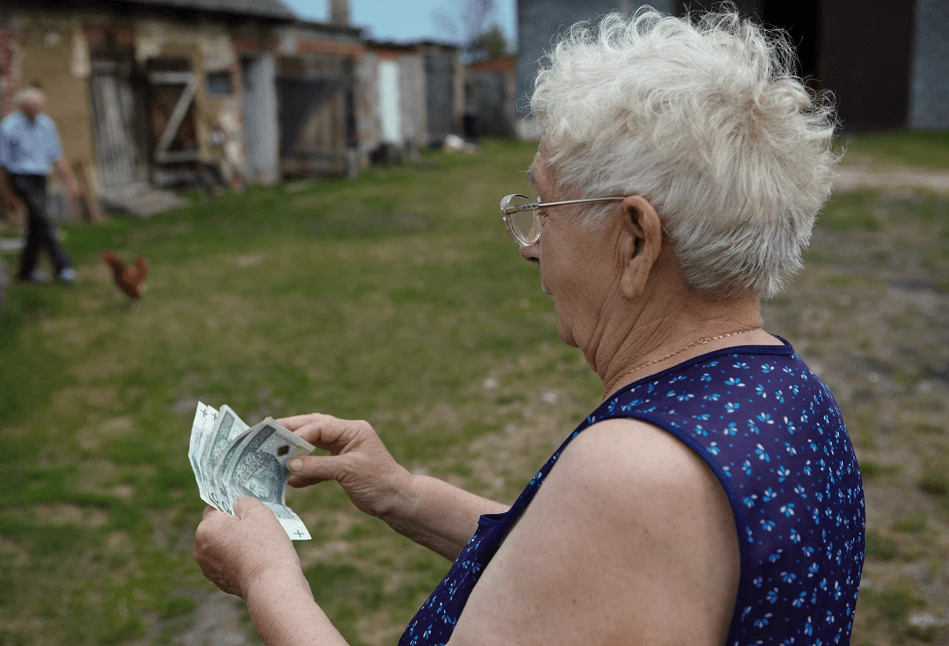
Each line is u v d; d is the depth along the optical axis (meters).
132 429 4.86
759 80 0.91
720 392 0.85
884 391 5.25
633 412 0.84
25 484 4.20
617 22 1.01
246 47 16.45
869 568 3.38
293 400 5.29
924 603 3.15
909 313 6.98
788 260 0.92
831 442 0.90
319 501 4.11
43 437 4.71
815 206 0.94
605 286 0.95
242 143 16.44
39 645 3.06
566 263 0.97
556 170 0.96
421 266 9.10
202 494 1.13
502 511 1.40
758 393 0.86
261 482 1.31
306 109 17.70
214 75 15.56
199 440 1.27
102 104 13.05
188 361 5.95
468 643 0.83
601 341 0.98
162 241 10.84
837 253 9.36
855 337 6.34
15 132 7.79
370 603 3.30
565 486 0.81
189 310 7.31
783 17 24.30
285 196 15.23
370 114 22.31
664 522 0.77
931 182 14.40
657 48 0.92
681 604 0.77
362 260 9.49
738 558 0.78
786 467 0.81
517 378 5.65
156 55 14.05
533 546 0.81
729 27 1.00
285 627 0.98
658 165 0.87
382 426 4.88
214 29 15.42
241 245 10.55
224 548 1.08
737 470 0.78
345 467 1.39
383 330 6.73
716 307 0.93
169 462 4.44
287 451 1.35
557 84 0.96
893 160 17.67
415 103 25.30
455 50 27.80
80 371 5.74
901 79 24.11
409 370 5.81
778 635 0.80
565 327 1.02
